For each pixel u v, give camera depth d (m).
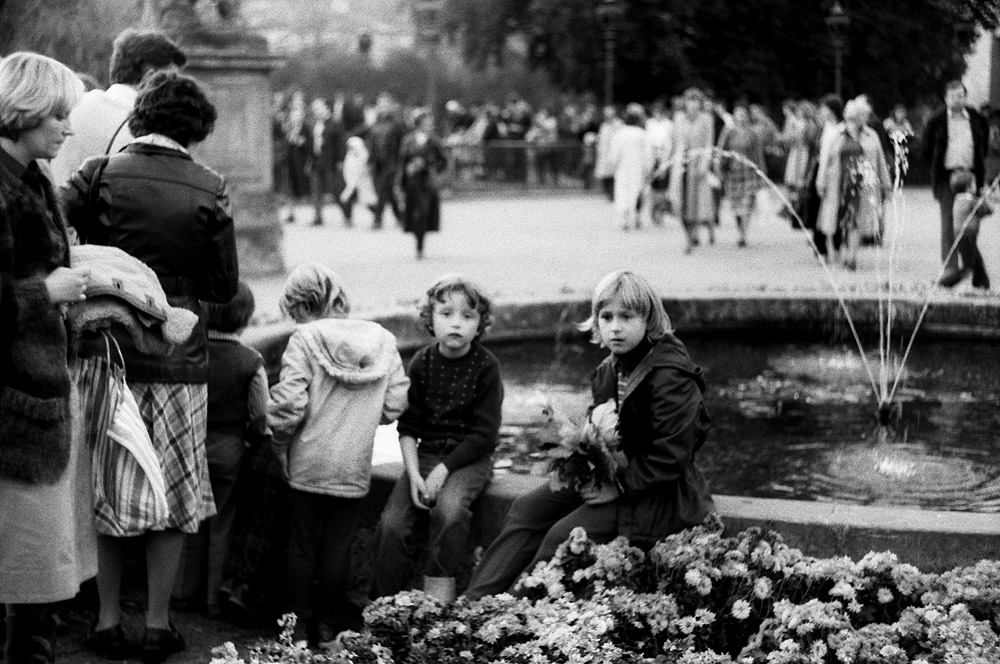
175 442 5.89
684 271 18.08
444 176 34.38
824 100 18.94
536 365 11.86
